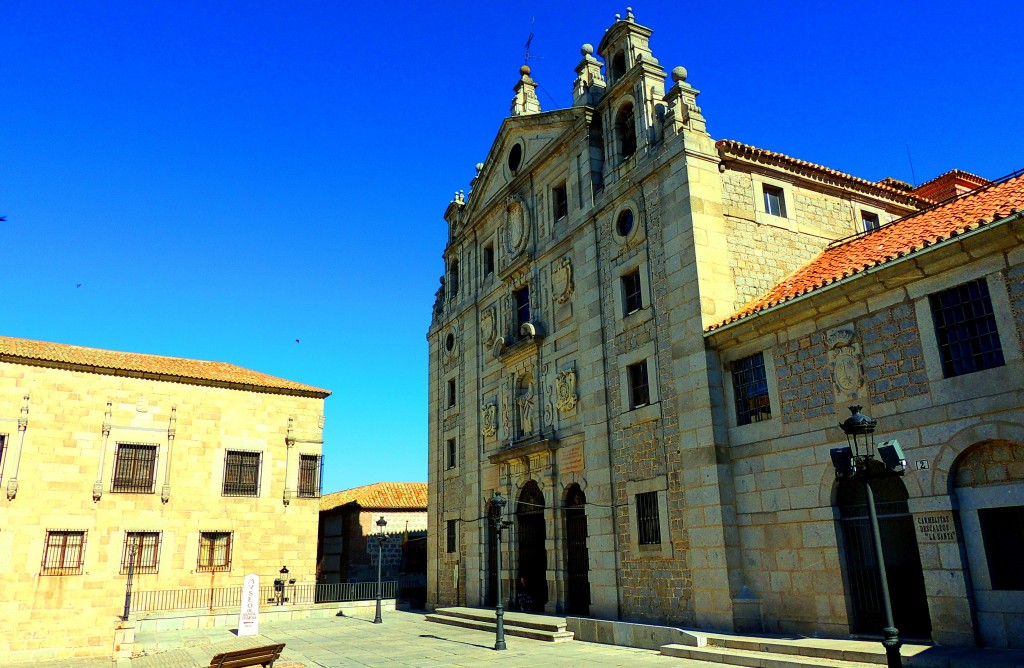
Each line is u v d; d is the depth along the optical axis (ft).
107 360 112.47
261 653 51.83
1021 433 42.86
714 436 61.31
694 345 64.49
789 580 55.42
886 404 50.34
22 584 96.94
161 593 105.19
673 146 69.87
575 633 69.31
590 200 81.30
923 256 47.78
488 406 97.45
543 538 85.87
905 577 51.11
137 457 108.78
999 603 43.42
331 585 119.65
